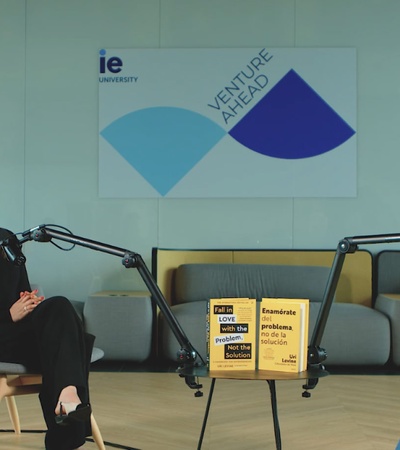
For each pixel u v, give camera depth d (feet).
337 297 18.89
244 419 11.71
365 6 19.38
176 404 12.86
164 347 17.13
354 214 19.31
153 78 19.44
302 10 19.42
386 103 19.33
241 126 19.36
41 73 19.51
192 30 19.45
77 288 19.33
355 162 19.30
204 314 16.90
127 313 17.28
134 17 19.51
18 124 19.49
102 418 11.78
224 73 19.38
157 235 19.40
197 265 18.54
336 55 19.34
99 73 19.47
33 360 9.02
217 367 8.13
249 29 19.44
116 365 17.31
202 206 19.40
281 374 7.88
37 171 19.45
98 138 19.45
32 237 8.65
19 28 19.56
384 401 13.14
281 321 8.12
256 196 19.34
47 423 8.96
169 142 19.40
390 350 16.99
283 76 19.36
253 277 18.45
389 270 18.84
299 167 19.31
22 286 9.82
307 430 10.98
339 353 16.72
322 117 19.33
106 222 19.43
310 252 19.06
